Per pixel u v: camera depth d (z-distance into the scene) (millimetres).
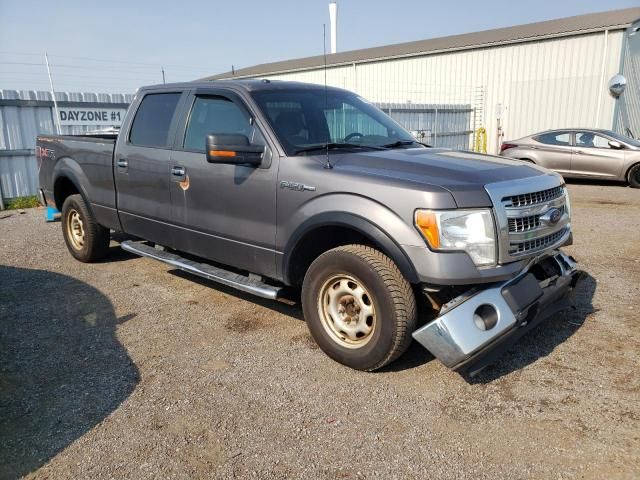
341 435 2893
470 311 3115
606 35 17281
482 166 3607
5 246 7152
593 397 3215
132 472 2623
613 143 12789
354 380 3473
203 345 4031
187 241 4707
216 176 4262
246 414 3102
